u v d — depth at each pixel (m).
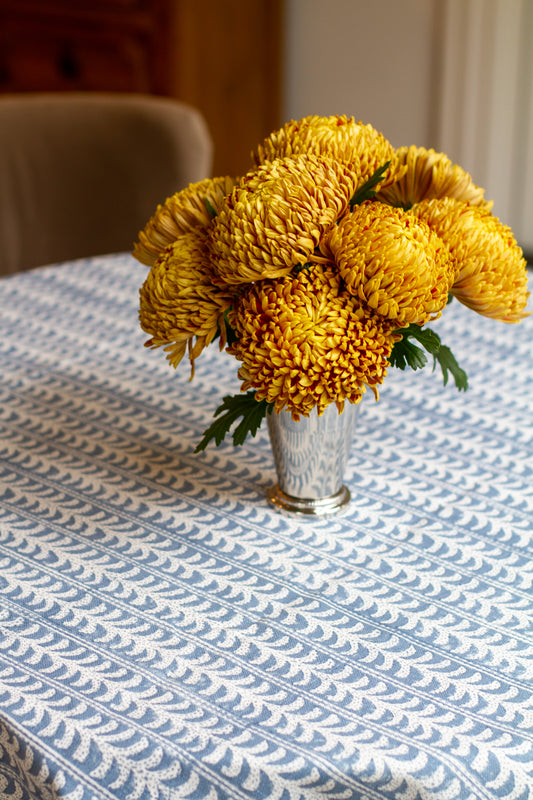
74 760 1.03
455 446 1.37
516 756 1.03
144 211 2.54
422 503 1.28
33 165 2.46
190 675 1.09
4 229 2.49
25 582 1.18
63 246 2.56
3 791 1.09
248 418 1.20
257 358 1.10
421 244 1.09
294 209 1.09
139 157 2.49
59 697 1.07
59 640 1.12
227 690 1.08
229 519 1.26
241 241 1.09
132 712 1.06
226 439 1.39
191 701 1.07
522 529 1.24
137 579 1.18
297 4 5.07
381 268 1.08
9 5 3.63
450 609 1.15
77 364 1.54
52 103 2.46
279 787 1.01
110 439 1.38
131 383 1.50
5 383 1.50
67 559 1.21
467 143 4.66
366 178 1.14
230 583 1.18
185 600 1.16
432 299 1.10
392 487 1.30
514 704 1.07
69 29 3.88
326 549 1.22
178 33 4.26
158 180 2.51
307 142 1.14
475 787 1.02
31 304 1.78
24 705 1.06
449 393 1.47
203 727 1.05
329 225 1.11
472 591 1.17
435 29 4.53
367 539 1.23
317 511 1.26
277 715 1.06
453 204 1.16
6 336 1.62
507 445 1.37
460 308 1.76
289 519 1.26
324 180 1.10
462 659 1.10
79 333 1.64
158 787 1.02
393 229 1.09
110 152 2.49
